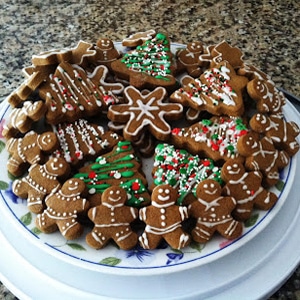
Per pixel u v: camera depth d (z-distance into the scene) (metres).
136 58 0.55
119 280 0.42
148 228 0.42
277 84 0.66
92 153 0.48
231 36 0.73
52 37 0.73
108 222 0.42
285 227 0.47
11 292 0.46
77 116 0.50
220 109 0.50
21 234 0.44
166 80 0.53
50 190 0.45
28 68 0.54
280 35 0.74
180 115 0.51
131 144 0.49
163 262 0.41
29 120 0.49
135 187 0.45
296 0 0.80
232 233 0.42
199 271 0.43
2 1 0.79
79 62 0.55
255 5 0.79
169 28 0.75
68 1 0.79
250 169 0.46
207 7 0.78
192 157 0.47
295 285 0.48
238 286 0.44
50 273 0.44
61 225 0.42
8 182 0.47
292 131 0.50
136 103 0.51
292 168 0.48
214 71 0.53
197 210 0.43
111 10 0.78
